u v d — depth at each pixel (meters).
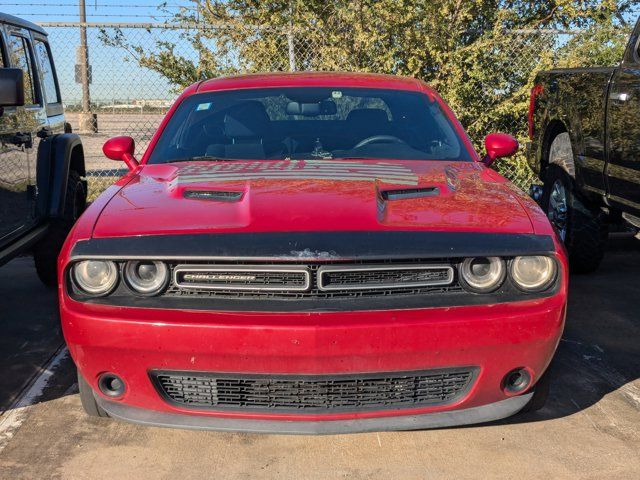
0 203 4.29
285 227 2.75
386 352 2.64
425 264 2.74
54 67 6.39
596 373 3.96
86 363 2.77
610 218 5.67
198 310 2.67
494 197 3.20
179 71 9.11
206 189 3.19
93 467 2.99
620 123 4.90
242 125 4.18
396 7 8.39
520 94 8.52
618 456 3.05
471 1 8.66
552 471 2.94
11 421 3.41
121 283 2.76
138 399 2.80
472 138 8.84
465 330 2.66
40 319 4.93
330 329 2.60
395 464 3.01
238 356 2.64
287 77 4.68
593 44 8.49
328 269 2.68
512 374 2.85
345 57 8.73
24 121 4.86
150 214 2.94
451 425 2.78
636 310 5.09
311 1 8.96
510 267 2.80
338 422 2.75
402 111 4.32
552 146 6.29
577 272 6.05
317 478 2.91
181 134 4.17
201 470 2.97
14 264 6.62
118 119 17.48
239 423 2.75
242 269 2.69
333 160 3.84
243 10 9.62
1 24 4.98
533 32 8.59
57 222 5.39
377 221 2.81
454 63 8.47
